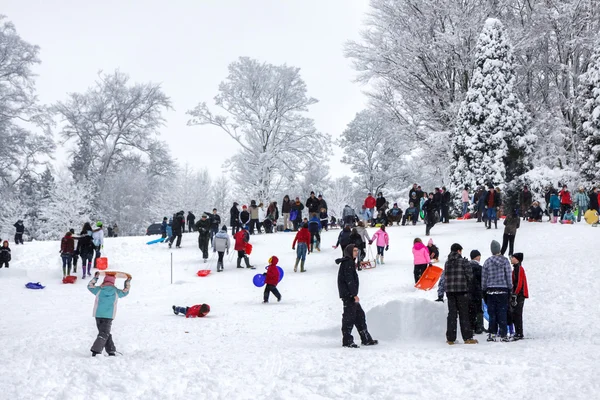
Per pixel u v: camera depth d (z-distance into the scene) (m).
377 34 46.47
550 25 43.53
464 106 39.62
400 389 7.11
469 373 7.88
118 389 7.45
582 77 39.09
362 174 69.56
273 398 6.91
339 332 13.18
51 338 12.58
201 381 7.88
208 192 75.81
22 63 52.94
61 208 54.81
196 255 28.72
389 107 47.03
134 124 63.16
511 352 9.59
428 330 12.42
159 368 8.74
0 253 27.23
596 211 28.95
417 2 44.50
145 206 65.38
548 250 22.84
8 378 7.96
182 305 18.55
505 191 37.34
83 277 25.45
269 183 54.28
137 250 30.28
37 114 53.84
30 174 57.47
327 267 24.55
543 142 43.59
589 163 37.25
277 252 28.08
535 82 46.41
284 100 53.94
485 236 27.08
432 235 28.55
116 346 11.52
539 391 6.78
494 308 11.29
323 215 33.53
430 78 45.25
